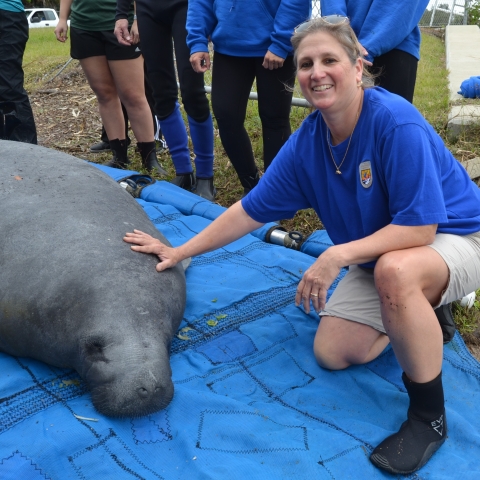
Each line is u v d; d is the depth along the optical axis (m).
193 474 2.12
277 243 4.26
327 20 2.31
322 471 2.15
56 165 3.28
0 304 2.59
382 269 2.19
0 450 2.16
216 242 2.87
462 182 2.50
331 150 2.51
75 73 10.09
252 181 4.78
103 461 2.15
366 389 2.67
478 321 3.33
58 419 2.32
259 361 2.87
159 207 4.64
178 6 4.51
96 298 2.47
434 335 2.18
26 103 5.70
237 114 4.37
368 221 2.49
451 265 2.28
